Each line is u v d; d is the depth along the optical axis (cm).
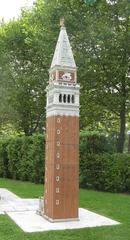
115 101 2156
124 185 1975
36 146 2442
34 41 2903
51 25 2147
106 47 2009
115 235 1076
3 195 1880
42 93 3156
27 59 3347
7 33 3309
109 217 1326
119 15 2038
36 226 1182
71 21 2059
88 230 1128
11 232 1102
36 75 3097
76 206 1273
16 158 2725
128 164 1962
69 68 1312
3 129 3531
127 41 1984
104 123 2686
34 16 3030
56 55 1337
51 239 1029
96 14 2102
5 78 2903
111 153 2147
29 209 1477
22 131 3616
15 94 3158
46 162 1354
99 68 2103
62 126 1286
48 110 1356
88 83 2144
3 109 2753
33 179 2503
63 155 1280
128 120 2747
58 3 2172
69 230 1127
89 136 2166
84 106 2291
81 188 2188
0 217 1316
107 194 1920
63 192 1265
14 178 2783
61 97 1293
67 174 1277
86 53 2067
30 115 3394
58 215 1249
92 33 1994
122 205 1564
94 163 2119
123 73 2066
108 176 2031
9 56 3316
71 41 2094
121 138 2255
